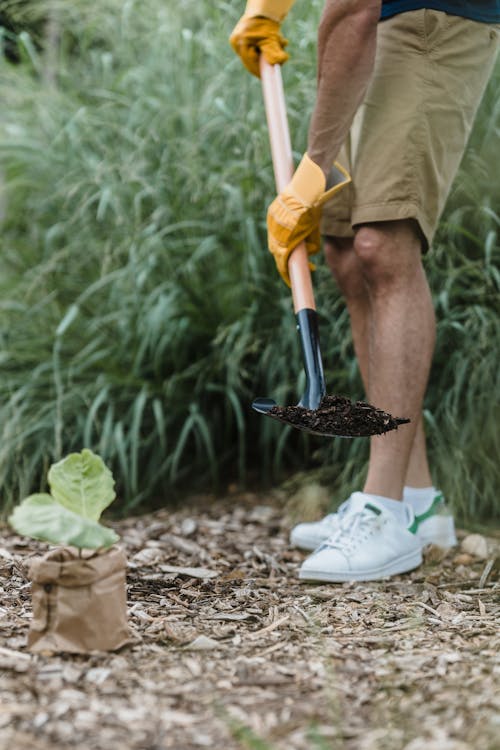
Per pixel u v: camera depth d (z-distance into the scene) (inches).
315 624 65.3
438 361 106.4
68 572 56.2
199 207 120.0
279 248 79.6
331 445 111.7
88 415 113.9
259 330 115.0
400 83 78.1
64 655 56.2
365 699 50.9
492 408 100.7
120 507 112.1
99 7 135.6
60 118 132.3
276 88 85.0
